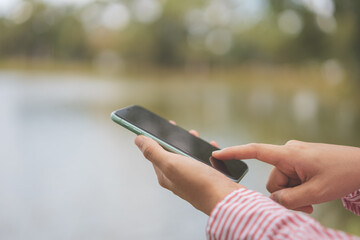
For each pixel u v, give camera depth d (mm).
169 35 7969
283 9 4832
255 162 2822
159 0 7895
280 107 4961
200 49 7641
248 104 5730
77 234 2320
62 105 6461
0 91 7160
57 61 8172
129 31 8039
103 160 3748
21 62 7973
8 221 2523
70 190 2986
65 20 7871
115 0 7840
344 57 4020
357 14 3578
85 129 5012
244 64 6727
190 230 2246
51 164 3609
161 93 7215
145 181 3178
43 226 2420
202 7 7469
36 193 2928
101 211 2551
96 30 7992
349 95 4090
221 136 4250
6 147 4137
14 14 7684
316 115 4152
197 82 7562
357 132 3627
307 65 4738
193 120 5211
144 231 2227
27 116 5676
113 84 8047
